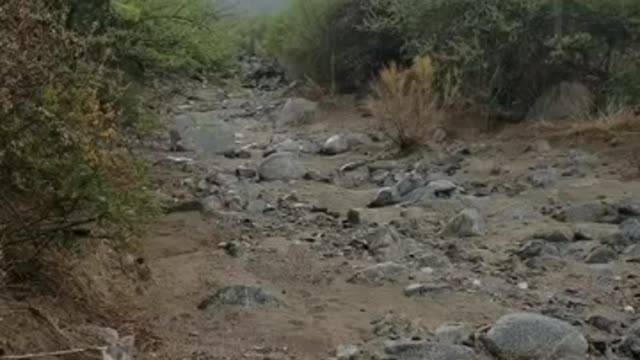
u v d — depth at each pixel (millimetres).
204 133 13672
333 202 9969
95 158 5051
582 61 14422
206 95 19219
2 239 4906
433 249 7812
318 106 17562
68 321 5008
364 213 9195
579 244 7898
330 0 19266
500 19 14242
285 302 6234
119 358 4773
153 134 11406
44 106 4828
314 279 6859
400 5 15750
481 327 5734
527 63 14438
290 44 19984
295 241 8008
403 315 6023
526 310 6176
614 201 9367
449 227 8406
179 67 11195
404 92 14891
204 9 11094
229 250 7457
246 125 16547
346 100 17922
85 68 6121
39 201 5035
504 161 11961
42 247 5133
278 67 22609
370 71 18531
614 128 12484
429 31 15352
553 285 6793
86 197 5074
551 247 7688
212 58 11328
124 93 8258
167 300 6105
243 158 13039
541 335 5426
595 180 10516
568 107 13711
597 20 14109
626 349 5477
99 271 5766
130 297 5887
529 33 14344
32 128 4883
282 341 5535
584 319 6004
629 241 7973
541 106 14008
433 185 10102
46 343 4609
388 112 13180
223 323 5785
